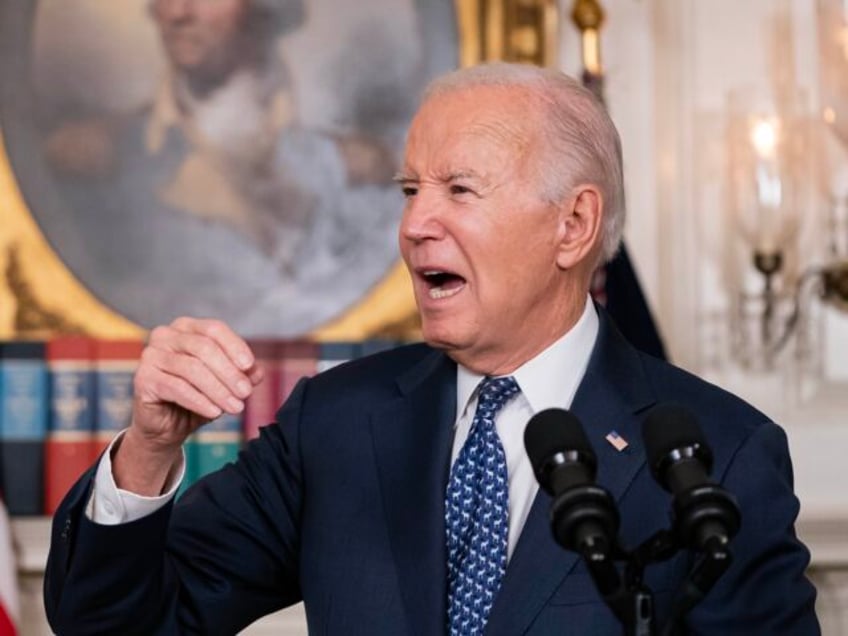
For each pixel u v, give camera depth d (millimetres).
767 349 7629
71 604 3922
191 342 3758
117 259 7777
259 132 7789
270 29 7793
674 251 7723
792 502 3887
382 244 7801
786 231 7391
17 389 7422
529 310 4020
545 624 3777
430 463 4090
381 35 7777
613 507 2959
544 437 3098
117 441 3967
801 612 3793
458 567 3977
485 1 7734
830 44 7691
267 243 7793
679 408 3186
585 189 4047
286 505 4301
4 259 7750
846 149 7664
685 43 7766
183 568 4195
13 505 7391
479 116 3963
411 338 7758
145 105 7801
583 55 7211
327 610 4035
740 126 7535
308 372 7488
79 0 7801
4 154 7773
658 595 3721
